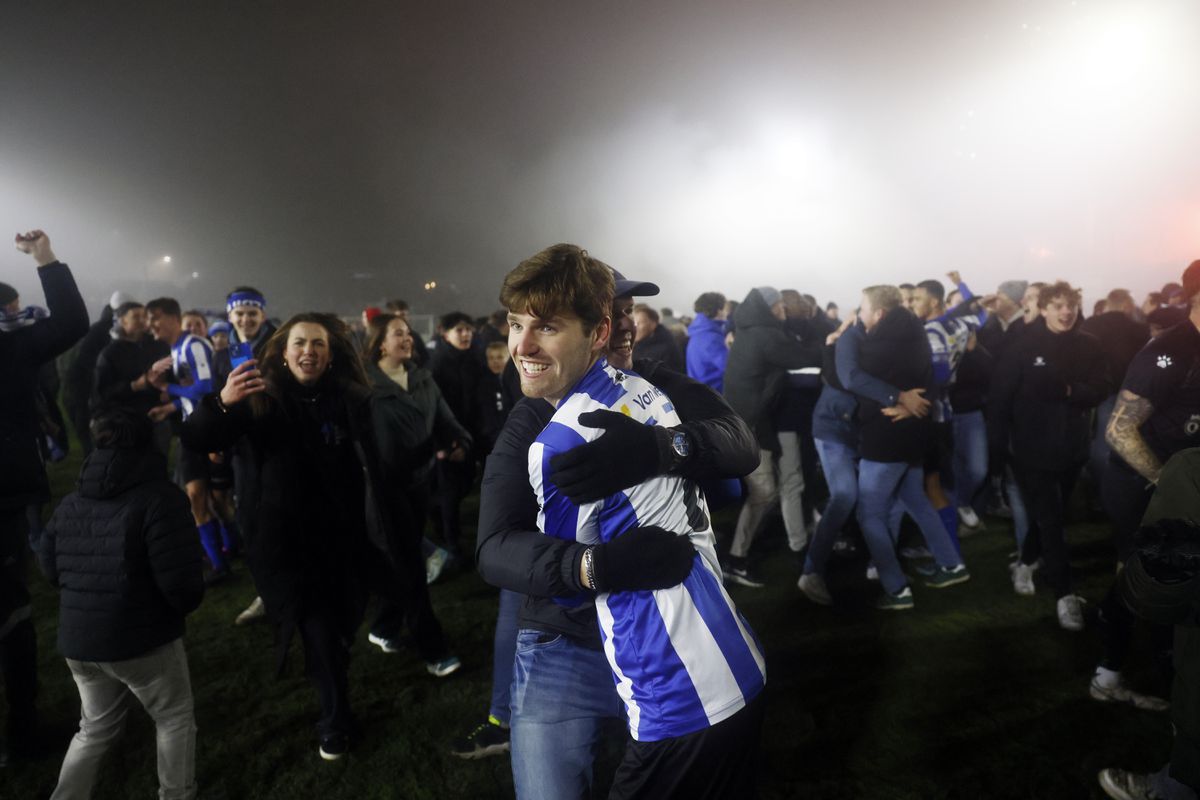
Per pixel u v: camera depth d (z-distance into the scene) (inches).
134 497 83.8
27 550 110.6
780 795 97.4
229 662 139.6
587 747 63.3
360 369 113.8
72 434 381.7
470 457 156.8
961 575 160.2
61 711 124.2
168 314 210.1
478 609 160.4
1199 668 68.9
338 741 108.0
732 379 166.6
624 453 46.3
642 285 63.4
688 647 48.6
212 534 178.2
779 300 189.9
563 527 51.6
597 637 63.6
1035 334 138.8
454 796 99.9
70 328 112.7
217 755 110.2
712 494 64.2
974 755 104.0
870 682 124.1
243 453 107.3
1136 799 91.0
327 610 107.1
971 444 192.5
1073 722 110.6
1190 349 96.7
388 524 112.2
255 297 158.6
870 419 143.7
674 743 48.9
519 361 52.4
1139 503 106.7
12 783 105.0
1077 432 139.3
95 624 83.7
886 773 101.0
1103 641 114.7
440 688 128.0
